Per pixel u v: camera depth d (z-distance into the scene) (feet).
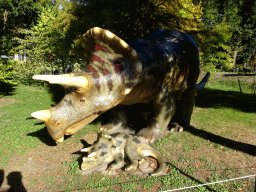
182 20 26.68
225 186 12.21
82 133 19.92
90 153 13.85
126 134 15.42
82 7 24.64
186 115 21.88
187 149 16.87
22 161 15.03
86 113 12.55
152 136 17.57
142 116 23.43
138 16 25.88
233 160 15.35
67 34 26.61
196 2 29.45
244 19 97.09
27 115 25.96
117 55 13.05
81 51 27.63
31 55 48.01
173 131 20.43
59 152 16.39
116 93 12.92
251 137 19.81
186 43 19.81
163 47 17.38
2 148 16.81
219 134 20.42
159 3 26.86
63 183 12.61
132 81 13.19
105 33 12.09
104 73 12.57
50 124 12.02
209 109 30.30
